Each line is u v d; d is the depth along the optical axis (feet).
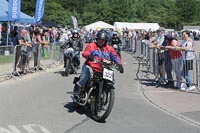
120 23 220.02
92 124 26.73
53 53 68.69
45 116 28.63
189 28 296.51
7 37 85.92
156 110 32.65
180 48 42.88
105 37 28.25
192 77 43.52
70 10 344.69
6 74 49.49
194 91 42.70
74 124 26.53
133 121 28.14
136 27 220.02
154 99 37.76
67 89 42.22
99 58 28.30
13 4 76.95
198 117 30.07
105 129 25.45
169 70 45.70
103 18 336.08
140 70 66.18
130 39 129.70
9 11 77.51
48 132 24.11
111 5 342.44
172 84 46.29
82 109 31.55
